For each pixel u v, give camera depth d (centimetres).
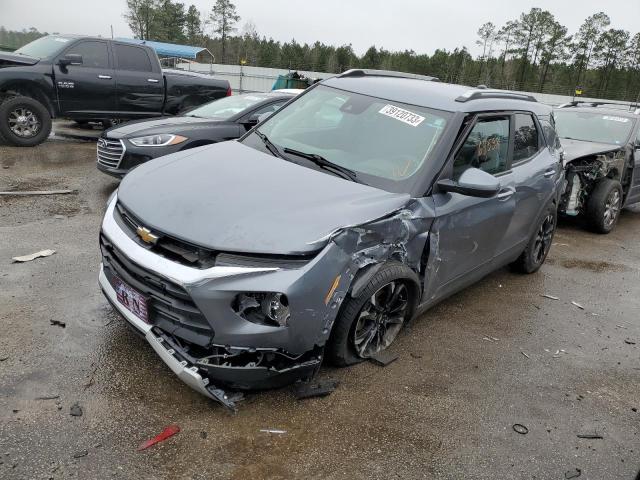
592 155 743
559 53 7312
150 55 1066
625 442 313
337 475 260
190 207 297
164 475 247
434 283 381
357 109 416
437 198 357
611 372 392
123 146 645
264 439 277
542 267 609
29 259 462
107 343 345
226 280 260
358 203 317
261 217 288
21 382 299
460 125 383
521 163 473
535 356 402
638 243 764
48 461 247
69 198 675
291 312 268
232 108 750
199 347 280
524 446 298
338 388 325
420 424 304
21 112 952
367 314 331
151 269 273
